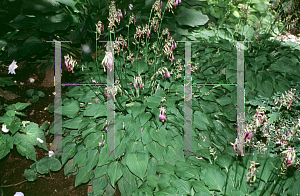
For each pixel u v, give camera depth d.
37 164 2.78
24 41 4.26
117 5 4.46
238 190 2.15
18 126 2.85
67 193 2.71
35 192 2.69
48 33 4.41
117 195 2.64
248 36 4.88
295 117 3.00
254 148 2.79
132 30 4.26
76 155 2.77
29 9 4.35
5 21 4.61
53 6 4.50
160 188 2.31
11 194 2.65
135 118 2.80
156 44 3.38
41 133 2.94
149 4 4.39
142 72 3.23
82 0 4.50
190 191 2.24
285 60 4.14
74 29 4.57
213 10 5.53
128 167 2.46
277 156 2.62
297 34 5.74
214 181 2.22
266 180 2.23
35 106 3.71
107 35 4.11
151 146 2.60
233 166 2.40
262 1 5.89
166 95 3.08
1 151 2.70
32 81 4.16
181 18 4.72
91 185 2.80
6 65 4.35
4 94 3.77
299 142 2.59
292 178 2.21
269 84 3.72
